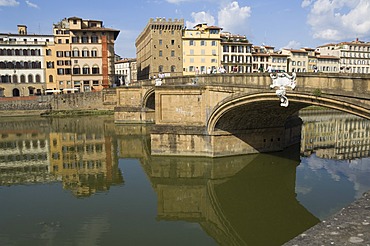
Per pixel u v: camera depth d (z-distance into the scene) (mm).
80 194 28000
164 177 32250
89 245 18609
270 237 19953
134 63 178000
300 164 36219
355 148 46312
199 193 28484
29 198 27062
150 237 19875
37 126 69000
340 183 29391
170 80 49188
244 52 110625
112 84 105938
